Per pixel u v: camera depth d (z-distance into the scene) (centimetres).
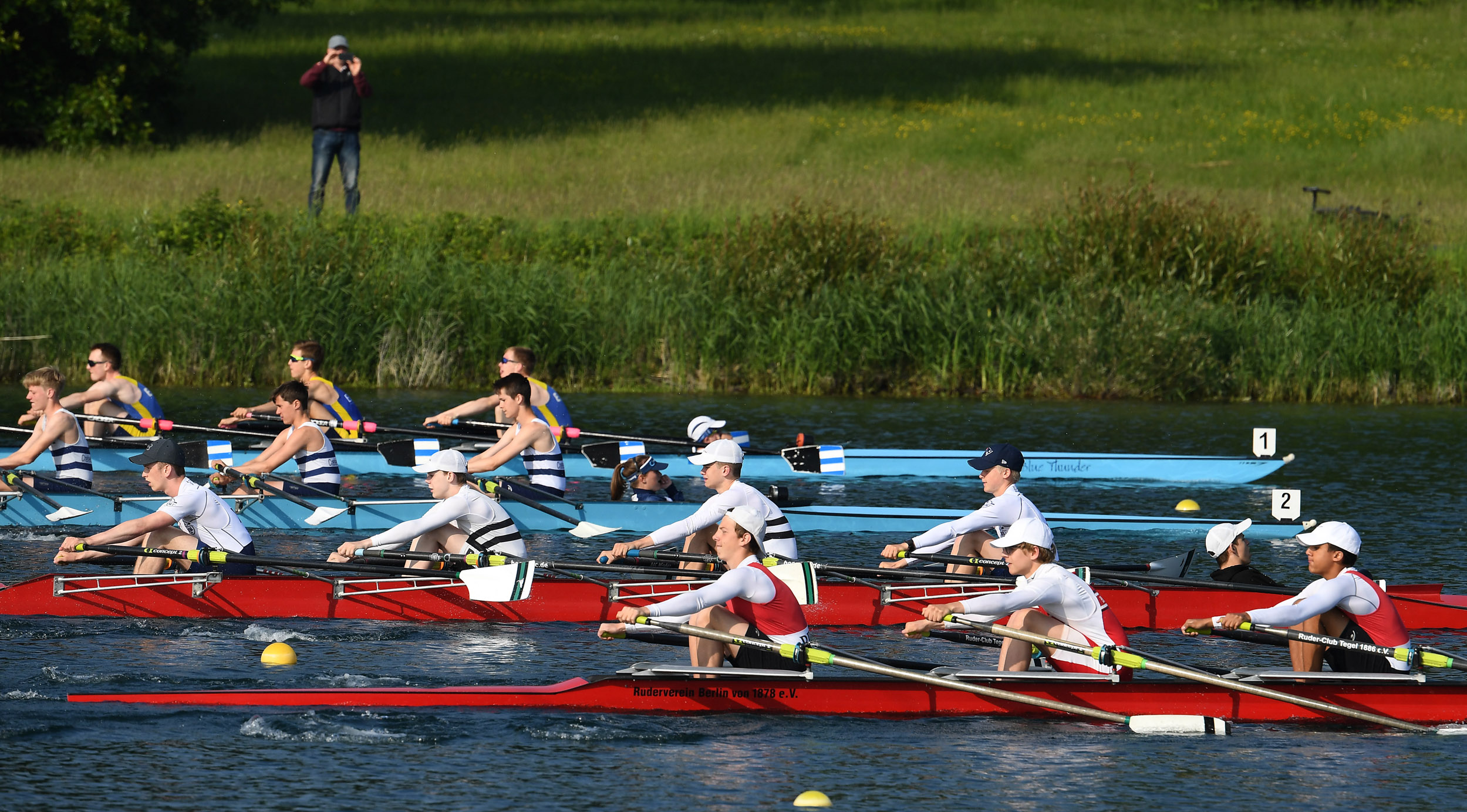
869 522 5628
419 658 3744
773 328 9538
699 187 13025
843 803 2758
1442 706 3275
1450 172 14688
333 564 4047
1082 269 10100
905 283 9906
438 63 19950
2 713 3175
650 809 2717
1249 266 10425
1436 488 6400
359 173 12344
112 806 2677
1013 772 2939
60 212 10619
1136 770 2958
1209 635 4159
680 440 6112
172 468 4097
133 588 4084
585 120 16988
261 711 3234
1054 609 3309
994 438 7769
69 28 13975
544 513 5594
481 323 9475
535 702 3297
